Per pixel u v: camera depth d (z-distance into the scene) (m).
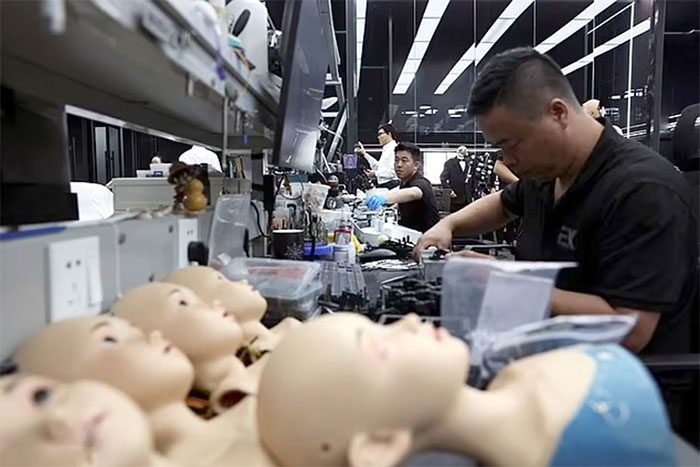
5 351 0.59
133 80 0.95
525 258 1.79
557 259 1.51
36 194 0.97
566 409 0.49
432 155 7.07
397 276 1.60
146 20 0.59
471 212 2.15
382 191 4.19
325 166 3.92
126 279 0.88
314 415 0.45
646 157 1.34
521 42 7.11
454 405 0.48
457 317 0.73
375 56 7.03
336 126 4.09
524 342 0.63
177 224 1.11
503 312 0.72
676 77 5.70
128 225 0.89
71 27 0.59
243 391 0.63
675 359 0.90
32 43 0.70
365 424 0.45
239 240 1.60
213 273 0.86
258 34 1.41
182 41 0.70
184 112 1.38
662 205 1.21
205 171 1.40
